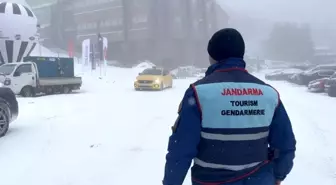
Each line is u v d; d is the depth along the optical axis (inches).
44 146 247.8
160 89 829.8
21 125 331.9
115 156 223.6
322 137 277.6
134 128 319.6
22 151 233.8
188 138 70.7
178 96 663.8
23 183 174.1
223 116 71.4
